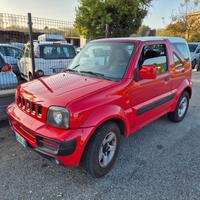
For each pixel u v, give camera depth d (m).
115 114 2.77
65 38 9.60
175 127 4.64
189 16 26.73
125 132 3.15
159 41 3.85
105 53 3.56
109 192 2.59
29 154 3.37
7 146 3.62
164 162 3.26
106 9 12.97
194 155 3.49
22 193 2.53
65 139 2.34
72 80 3.11
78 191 2.60
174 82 4.32
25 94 2.89
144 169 3.06
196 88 8.98
